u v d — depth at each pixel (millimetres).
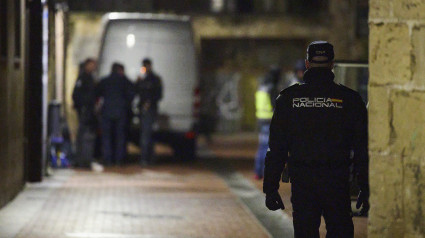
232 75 66875
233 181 33094
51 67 35031
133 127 40312
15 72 26672
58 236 20516
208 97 66938
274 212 24766
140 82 38781
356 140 12852
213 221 23234
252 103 67125
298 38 64312
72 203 26156
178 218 23672
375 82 11492
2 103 24109
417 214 11352
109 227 21984
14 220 22703
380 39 11430
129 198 27594
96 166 38531
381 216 11562
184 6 65000
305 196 12812
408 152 11383
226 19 63344
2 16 24688
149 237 20625
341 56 60281
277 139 13016
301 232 12859
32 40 30141
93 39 50188
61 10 38156
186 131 40750
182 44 40781
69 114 47219
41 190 29047
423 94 11281
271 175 13031
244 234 21234
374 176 11586
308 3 66062
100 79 40281
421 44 11273
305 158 12773
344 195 12828
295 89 13016
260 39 66438
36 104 30547
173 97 40719
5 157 24859
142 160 38812
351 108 12836
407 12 11312
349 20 60031
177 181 32844
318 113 12805
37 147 30750
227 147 52625
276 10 66500
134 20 40719
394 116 11430
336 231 12930
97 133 40469
